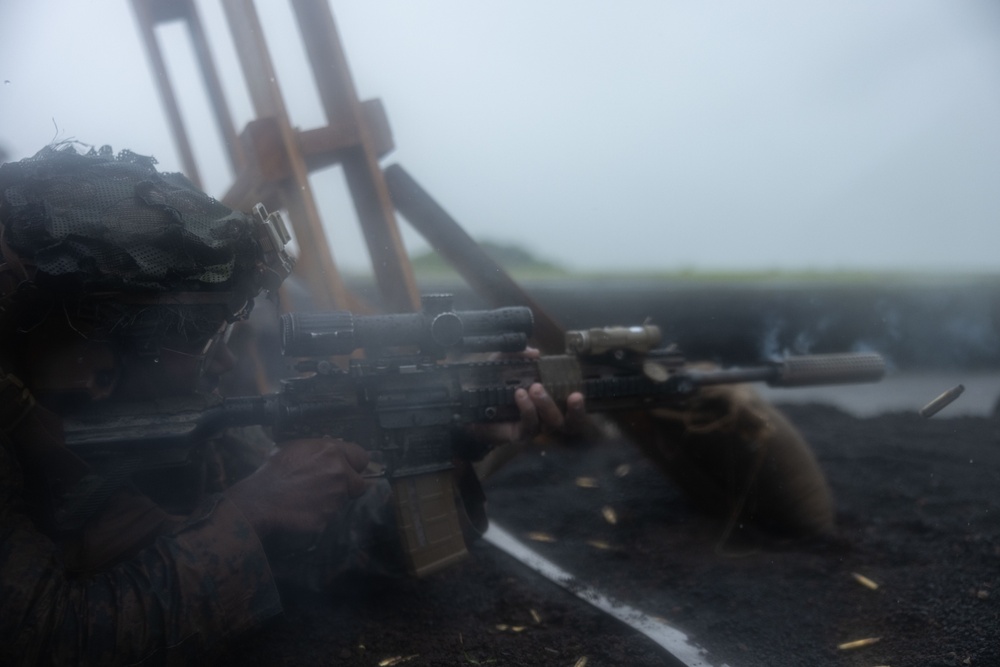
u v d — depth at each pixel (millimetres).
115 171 1769
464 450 2453
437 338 2184
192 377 1862
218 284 1777
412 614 2467
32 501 1715
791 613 2414
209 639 1698
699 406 3109
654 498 3719
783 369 2811
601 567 2871
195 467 1966
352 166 3562
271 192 3438
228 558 1735
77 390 1701
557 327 3547
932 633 2234
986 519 3182
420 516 2250
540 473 4238
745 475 3076
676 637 2188
